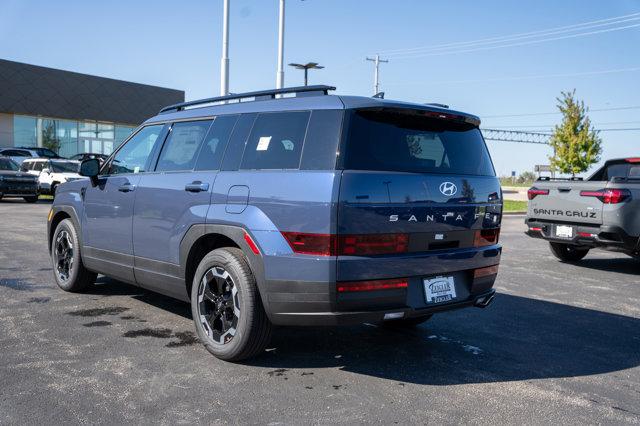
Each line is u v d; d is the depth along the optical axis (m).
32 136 32.69
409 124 4.16
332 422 3.29
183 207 4.65
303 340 4.89
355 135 3.86
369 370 4.19
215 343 4.30
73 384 3.74
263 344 4.15
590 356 4.71
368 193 3.76
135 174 5.37
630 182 8.44
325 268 3.68
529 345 4.98
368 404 3.57
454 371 4.23
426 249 4.05
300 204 3.81
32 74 31.81
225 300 4.25
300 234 3.79
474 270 4.39
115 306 5.80
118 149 5.81
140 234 5.14
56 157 27.09
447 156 4.33
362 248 3.74
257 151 4.30
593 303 6.77
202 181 4.56
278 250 3.88
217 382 3.85
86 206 5.94
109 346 4.54
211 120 4.84
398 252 3.89
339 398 3.64
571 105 43.72
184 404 3.48
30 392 3.59
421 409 3.52
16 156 26.78
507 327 5.55
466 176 4.37
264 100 4.47
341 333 5.14
